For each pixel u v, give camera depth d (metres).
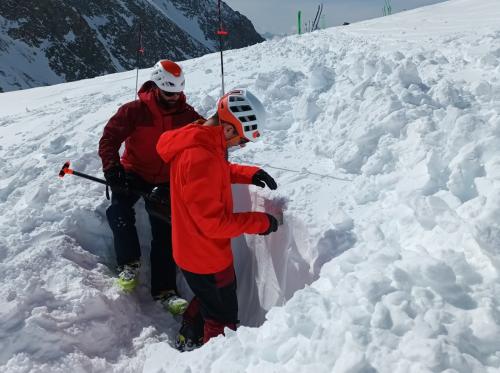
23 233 3.35
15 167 4.54
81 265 3.18
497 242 1.82
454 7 9.34
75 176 3.89
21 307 2.65
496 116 2.72
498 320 1.66
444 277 1.82
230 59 7.88
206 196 2.47
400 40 6.39
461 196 2.36
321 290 2.12
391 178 2.82
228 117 2.54
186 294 3.48
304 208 2.88
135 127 3.31
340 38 7.75
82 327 2.70
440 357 1.50
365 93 3.78
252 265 3.26
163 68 3.14
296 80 5.02
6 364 2.43
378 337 1.64
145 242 3.58
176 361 2.20
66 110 7.01
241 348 1.95
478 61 4.29
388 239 2.32
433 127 2.94
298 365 1.69
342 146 3.34
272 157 3.66
